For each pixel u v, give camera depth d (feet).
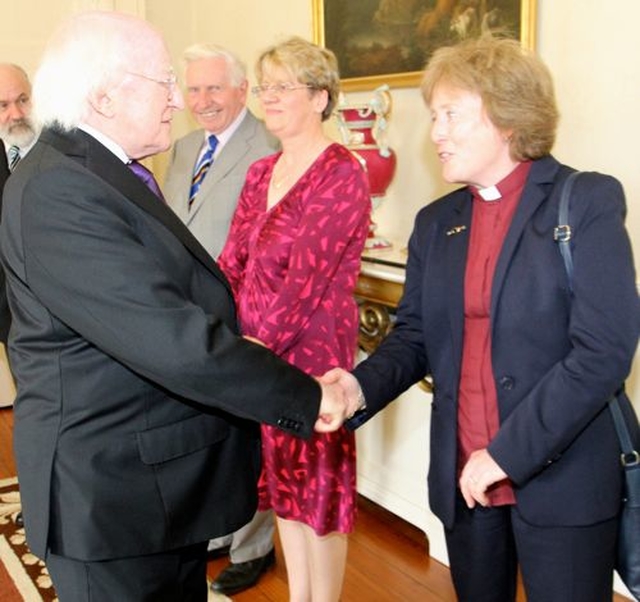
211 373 3.92
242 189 7.62
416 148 9.43
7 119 10.06
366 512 9.93
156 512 4.27
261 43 12.23
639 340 4.39
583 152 7.48
